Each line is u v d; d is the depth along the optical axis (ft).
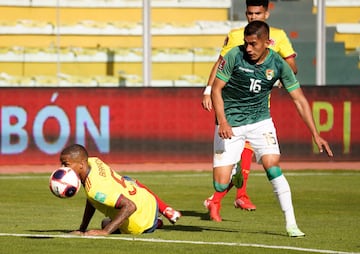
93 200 89.20
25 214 118.52
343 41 243.60
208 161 195.52
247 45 91.30
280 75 94.43
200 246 87.40
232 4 244.63
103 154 192.03
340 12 245.86
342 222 112.06
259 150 96.37
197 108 194.80
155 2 246.27
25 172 178.81
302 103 94.53
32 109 189.47
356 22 245.04
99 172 88.28
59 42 241.35
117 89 192.03
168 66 242.37
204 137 195.31
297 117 196.44
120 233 94.79
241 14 244.83
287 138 196.44
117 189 88.94
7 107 188.75
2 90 188.24
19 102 189.06
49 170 182.19
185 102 194.39
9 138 189.06
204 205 121.29
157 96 193.26
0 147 188.96
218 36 244.63
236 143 98.12
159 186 156.46
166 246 86.94
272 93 195.52
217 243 89.45
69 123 190.70
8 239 91.20
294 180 167.43
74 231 94.43
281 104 195.93
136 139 193.06
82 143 191.11
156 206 94.94
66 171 87.15
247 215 119.75
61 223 108.27
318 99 197.16
